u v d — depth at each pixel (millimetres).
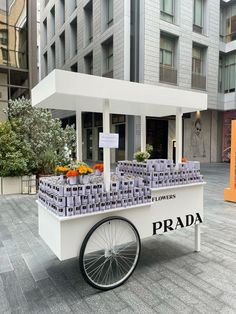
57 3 19031
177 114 3215
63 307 2213
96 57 14266
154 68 11945
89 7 15211
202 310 2154
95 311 2154
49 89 2279
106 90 2398
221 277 2682
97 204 2414
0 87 10297
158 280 2627
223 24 15703
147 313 2121
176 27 12703
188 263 2994
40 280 2654
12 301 2303
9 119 7359
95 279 2572
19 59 10273
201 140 16234
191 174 3188
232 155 6047
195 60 14172
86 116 18312
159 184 2902
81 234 2365
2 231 4055
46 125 7398
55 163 7113
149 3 11641
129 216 2650
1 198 6266
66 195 2260
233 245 3523
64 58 19031
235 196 5973
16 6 10141
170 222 3004
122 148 14312
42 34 22875
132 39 11977
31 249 3400
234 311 2141
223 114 17000
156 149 14617
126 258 3012
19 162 6590
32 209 5305
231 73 15422
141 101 2662
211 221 4598
